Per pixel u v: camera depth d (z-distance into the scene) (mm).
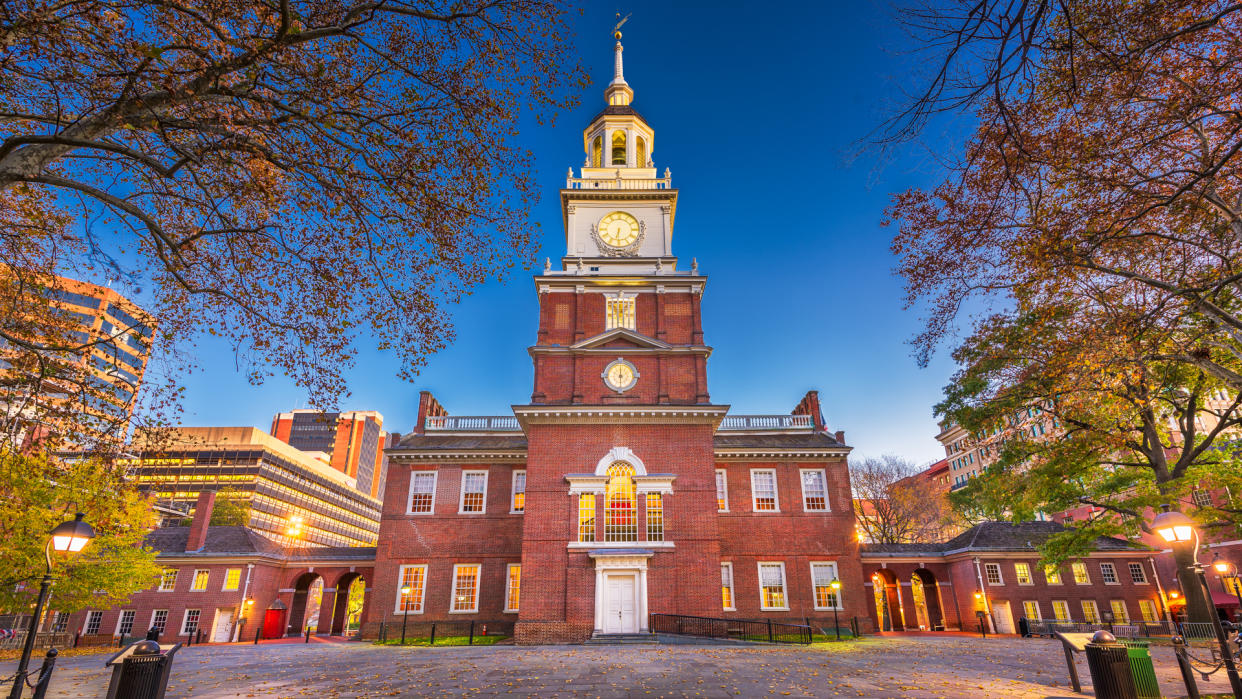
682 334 33000
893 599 43469
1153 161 11828
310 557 43031
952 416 29219
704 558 28172
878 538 61688
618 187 37625
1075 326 14320
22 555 24547
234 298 13141
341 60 11109
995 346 22016
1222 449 27906
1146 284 14805
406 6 10656
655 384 31453
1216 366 15961
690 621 26891
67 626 38562
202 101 9875
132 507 28797
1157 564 39469
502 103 12492
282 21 9117
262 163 11539
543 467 29703
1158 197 11281
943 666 17766
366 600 34000
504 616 33500
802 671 16562
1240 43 9109
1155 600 37875
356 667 18547
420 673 16828
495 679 15414
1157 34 8555
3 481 22203
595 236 36281
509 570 34312
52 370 13188
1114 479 30312
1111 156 10812
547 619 27125
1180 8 8383
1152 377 17156
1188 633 24828
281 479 108062
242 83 10047
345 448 168750
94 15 8328
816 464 36688
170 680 16016
